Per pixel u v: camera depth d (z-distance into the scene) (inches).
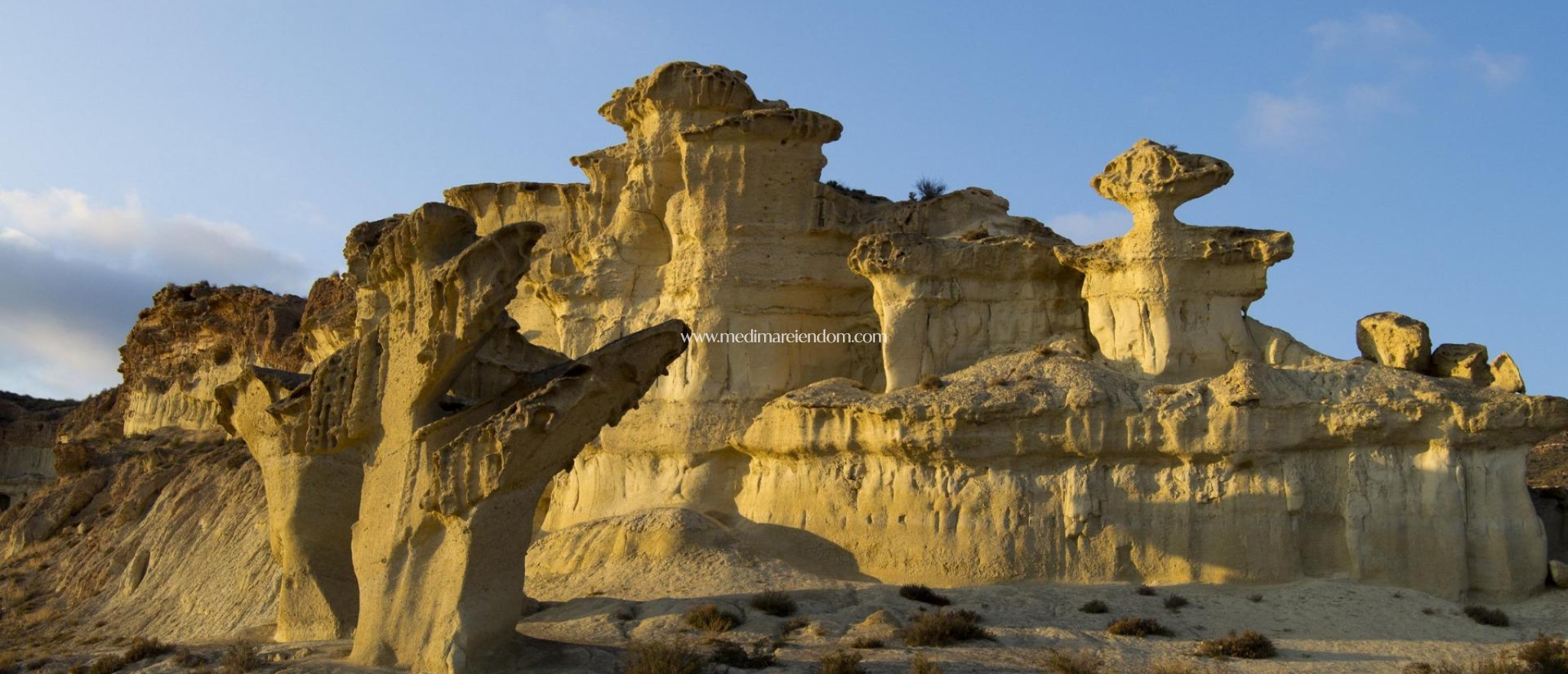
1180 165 1225.4
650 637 998.4
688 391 1412.4
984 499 1190.9
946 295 1332.4
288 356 2453.2
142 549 1878.7
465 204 1753.2
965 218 1488.7
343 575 1143.6
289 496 1146.7
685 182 1449.3
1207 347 1229.7
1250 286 1235.9
